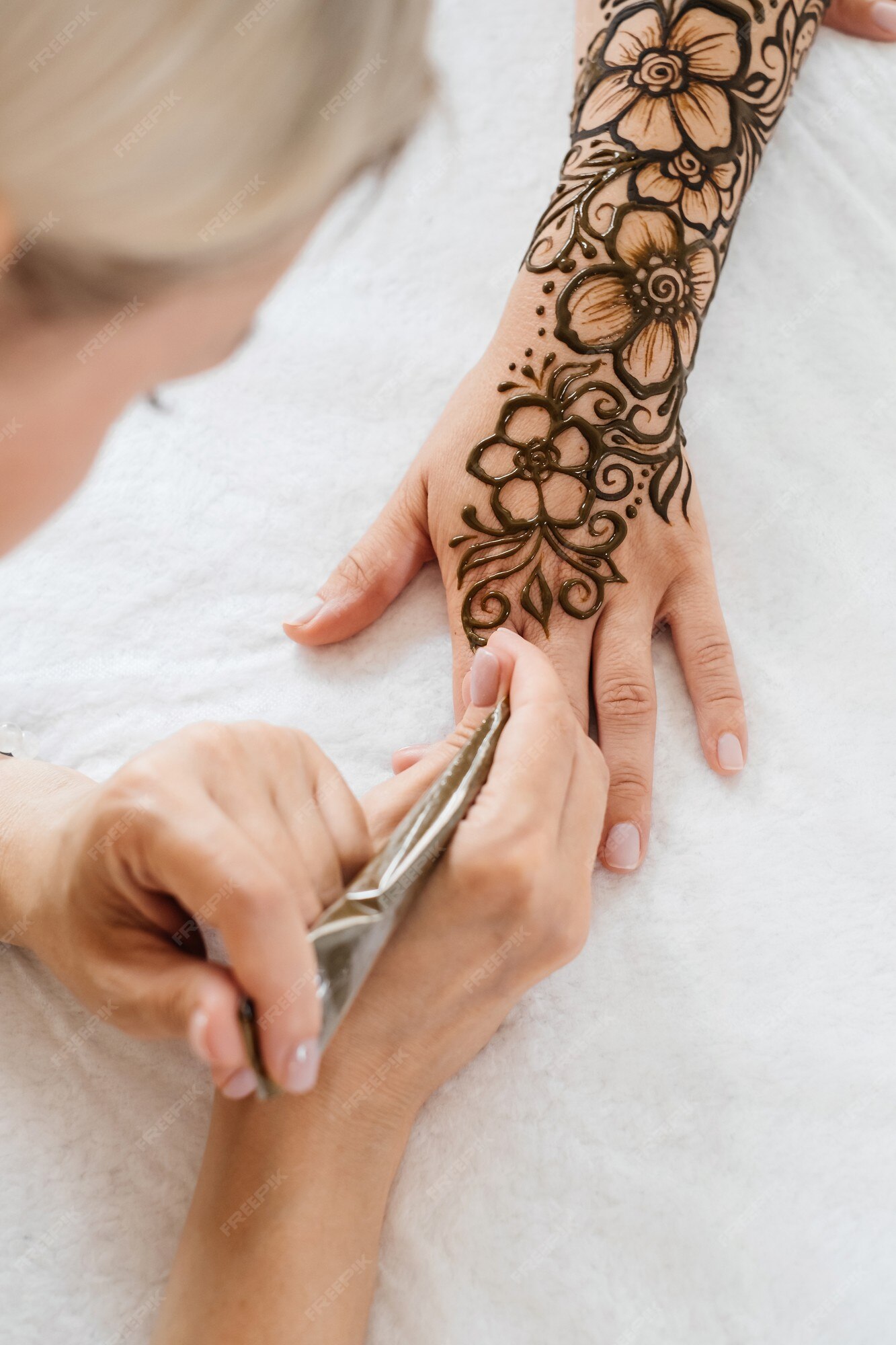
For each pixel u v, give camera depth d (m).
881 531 0.81
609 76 0.84
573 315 0.78
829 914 0.67
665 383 0.78
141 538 0.79
